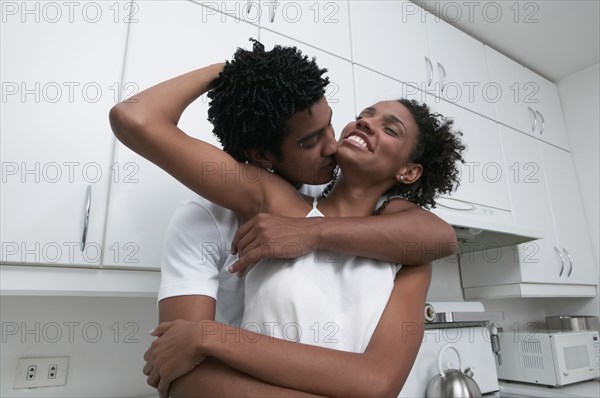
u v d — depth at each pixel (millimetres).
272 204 572
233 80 562
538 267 1732
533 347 1646
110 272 883
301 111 544
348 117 1313
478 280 1798
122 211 911
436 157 726
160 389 499
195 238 584
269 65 550
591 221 2102
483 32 1939
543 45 2031
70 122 899
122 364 1119
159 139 516
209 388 453
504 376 1715
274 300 506
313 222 541
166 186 975
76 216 862
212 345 449
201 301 549
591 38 1983
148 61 1011
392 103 687
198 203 609
